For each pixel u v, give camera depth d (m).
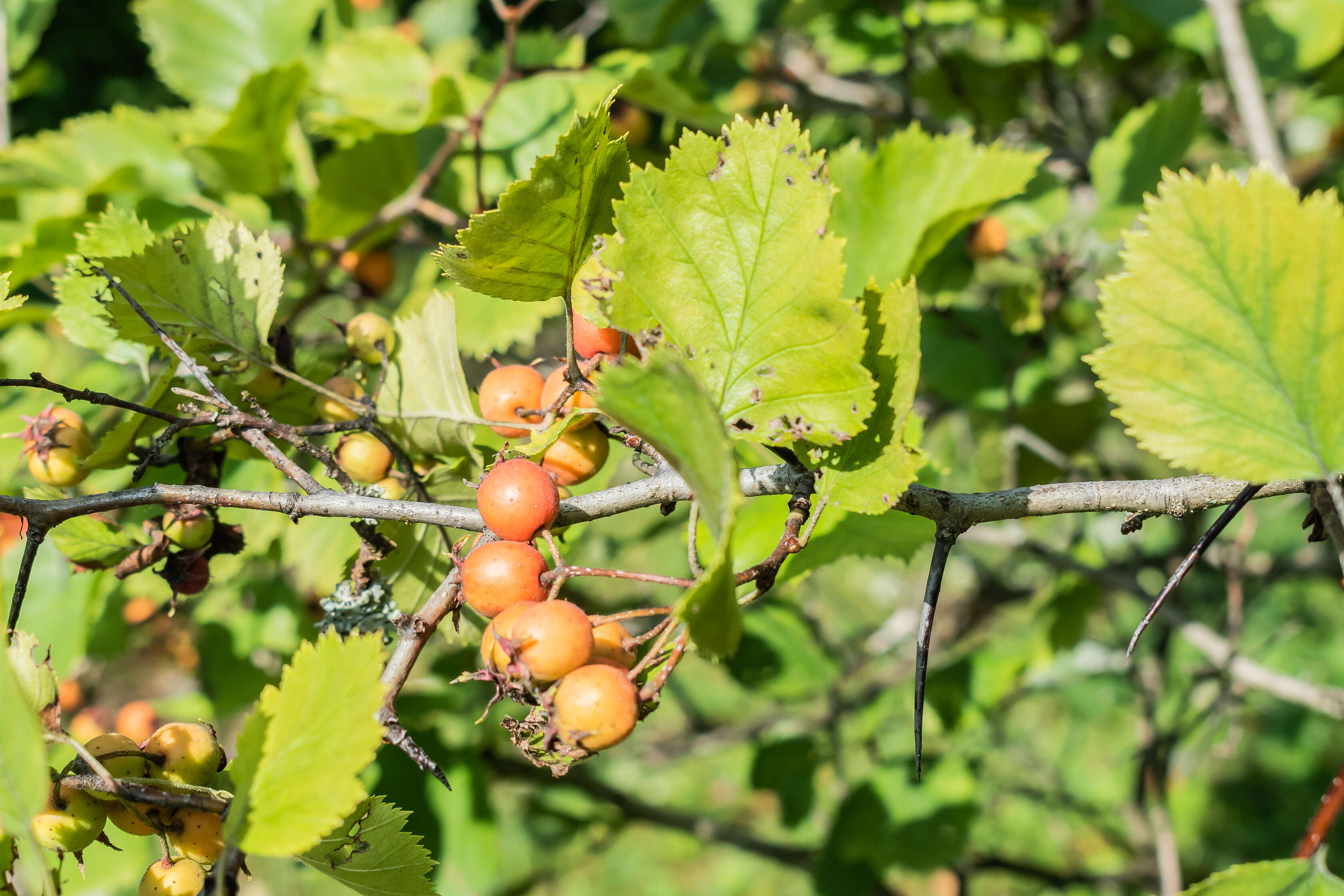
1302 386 0.51
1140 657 1.18
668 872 2.32
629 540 1.14
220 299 0.61
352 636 0.51
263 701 0.51
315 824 0.50
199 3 0.95
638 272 0.53
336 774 0.51
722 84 1.16
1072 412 0.99
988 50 1.34
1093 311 1.15
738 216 0.53
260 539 0.70
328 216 0.83
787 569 0.68
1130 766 1.78
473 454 0.62
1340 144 1.29
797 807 1.17
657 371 0.49
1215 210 0.51
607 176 0.53
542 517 0.53
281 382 0.63
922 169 0.83
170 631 1.06
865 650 1.27
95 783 0.53
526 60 1.00
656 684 0.51
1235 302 0.51
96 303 0.66
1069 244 0.97
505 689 0.52
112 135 0.91
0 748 0.50
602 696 0.51
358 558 0.60
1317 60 0.99
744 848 1.28
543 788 1.17
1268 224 0.51
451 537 0.61
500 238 0.53
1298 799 1.92
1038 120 1.18
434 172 0.81
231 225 0.61
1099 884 1.33
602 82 0.83
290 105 0.79
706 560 0.69
